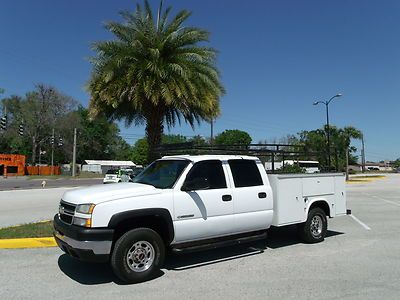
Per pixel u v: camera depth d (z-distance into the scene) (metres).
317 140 57.09
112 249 6.09
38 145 79.06
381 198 21.97
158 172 7.43
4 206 17.31
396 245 8.89
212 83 15.08
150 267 6.29
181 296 5.53
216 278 6.39
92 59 14.55
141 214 6.24
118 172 40.06
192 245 6.95
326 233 10.33
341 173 9.73
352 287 5.91
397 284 6.05
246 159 7.95
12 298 5.45
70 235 6.03
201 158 7.29
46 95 73.56
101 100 14.43
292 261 7.46
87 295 5.57
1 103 76.38
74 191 6.68
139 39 14.20
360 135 58.62
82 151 99.69
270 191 8.07
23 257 7.70
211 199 7.08
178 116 16.17
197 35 14.89
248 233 7.80
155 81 13.85
